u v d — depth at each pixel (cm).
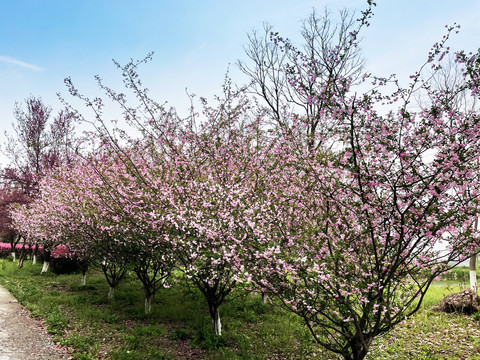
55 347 616
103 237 888
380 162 425
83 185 885
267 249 471
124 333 698
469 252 419
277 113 706
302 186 542
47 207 1122
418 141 410
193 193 637
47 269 1582
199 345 652
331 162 448
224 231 554
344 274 441
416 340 732
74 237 1034
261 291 527
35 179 1747
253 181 670
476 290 1084
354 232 466
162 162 744
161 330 720
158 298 970
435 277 443
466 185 404
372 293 437
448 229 413
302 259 446
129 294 1056
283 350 654
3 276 1418
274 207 527
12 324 731
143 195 690
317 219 505
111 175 806
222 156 700
